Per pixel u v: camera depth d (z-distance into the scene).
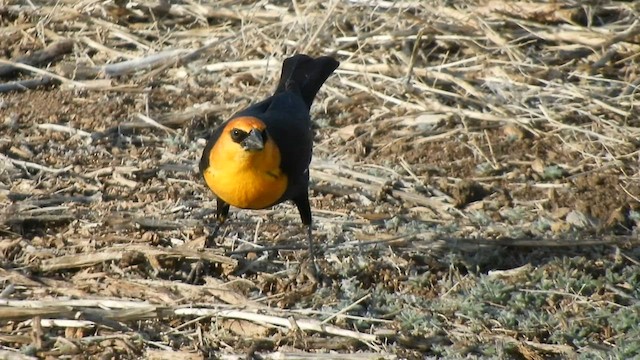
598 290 10.30
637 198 12.10
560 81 14.07
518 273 10.49
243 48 14.97
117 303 9.37
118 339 9.04
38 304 9.27
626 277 10.53
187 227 11.07
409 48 14.80
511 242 11.01
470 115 13.58
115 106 13.88
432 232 11.22
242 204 10.20
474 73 14.34
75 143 12.95
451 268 10.59
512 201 12.15
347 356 8.88
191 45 15.20
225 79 14.49
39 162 12.39
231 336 9.20
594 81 14.30
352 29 15.24
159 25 15.71
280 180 10.05
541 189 12.38
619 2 15.49
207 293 9.77
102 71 14.58
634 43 14.73
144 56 14.87
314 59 12.06
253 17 15.39
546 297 10.19
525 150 13.14
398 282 10.42
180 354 8.86
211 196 11.86
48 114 13.59
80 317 9.18
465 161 12.93
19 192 11.55
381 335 9.36
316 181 12.36
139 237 10.73
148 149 12.91
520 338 9.53
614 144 13.06
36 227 10.98
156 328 9.29
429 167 12.74
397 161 12.88
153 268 10.20
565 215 11.80
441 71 14.34
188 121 13.50
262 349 9.09
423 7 15.24
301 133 10.50
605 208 11.97
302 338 9.20
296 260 10.74
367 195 12.16
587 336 9.66
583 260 10.74
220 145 9.88
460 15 14.95
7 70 14.62
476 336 9.50
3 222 10.80
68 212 11.16
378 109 13.95
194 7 15.77
